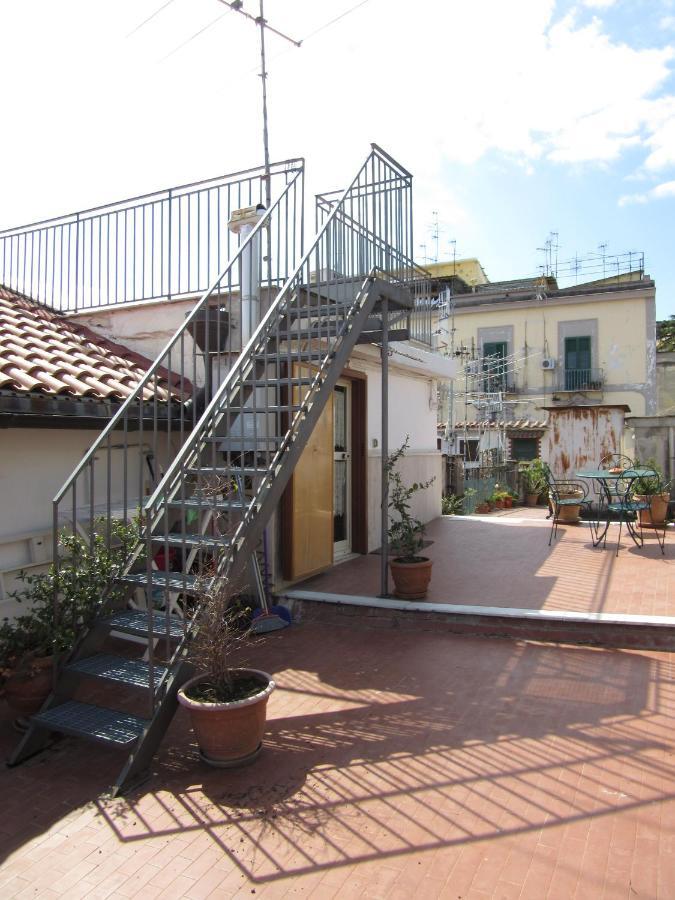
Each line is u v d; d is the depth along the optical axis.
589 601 5.84
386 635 5.64
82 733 3.46
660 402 28.00
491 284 29.41
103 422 5.30
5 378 4.59
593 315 24.80
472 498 14.38
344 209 6.38
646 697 4.14
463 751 3.55
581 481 11.90
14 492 4.98
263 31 7.03
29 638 3.93
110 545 4.39
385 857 2.71
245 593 5.98
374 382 8.88
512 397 25.45
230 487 4.41
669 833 2.78
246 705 3.37
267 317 4.73
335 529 8.11
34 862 2.76
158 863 2.73
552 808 2.99
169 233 7.02
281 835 2.88
